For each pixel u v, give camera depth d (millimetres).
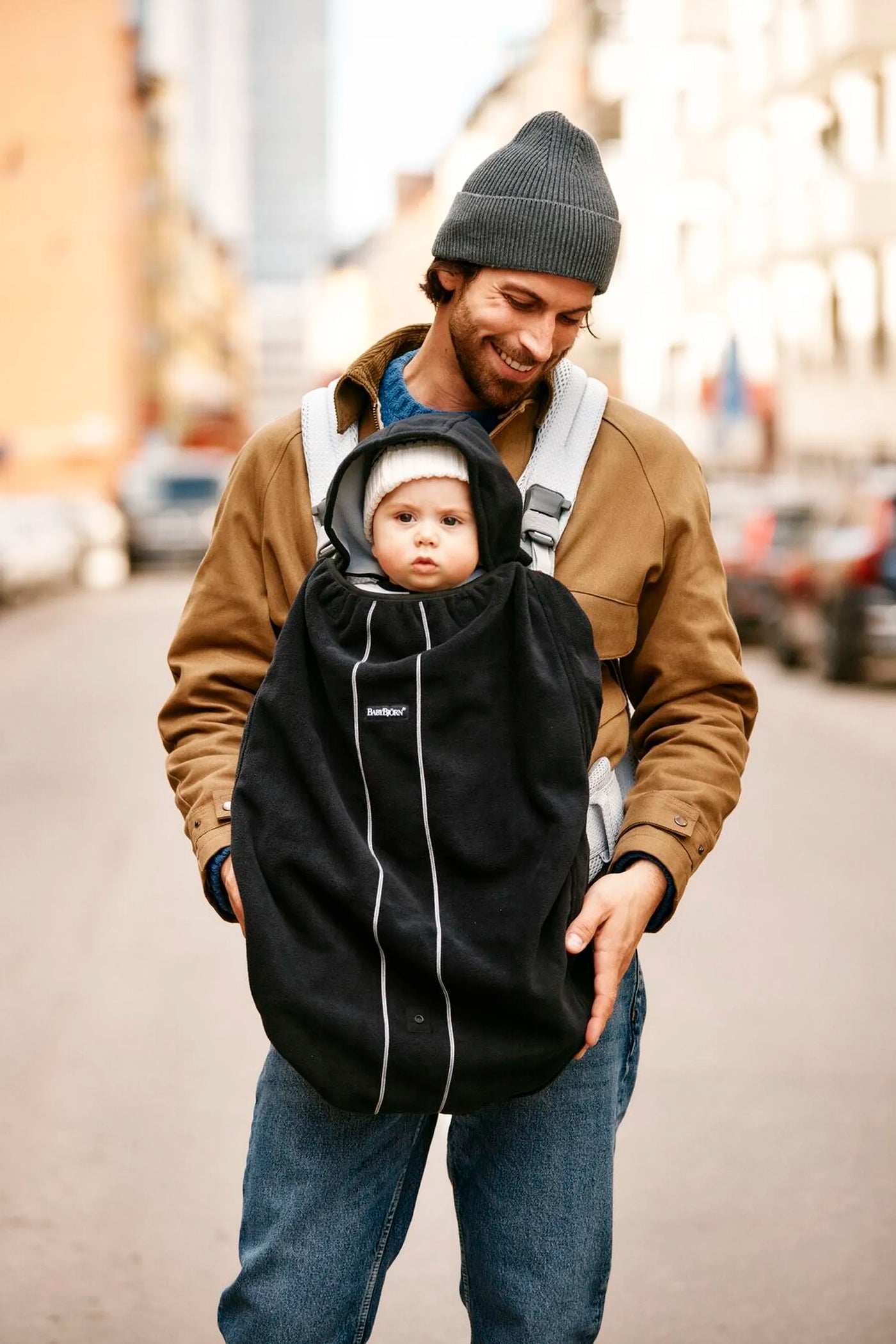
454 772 1732
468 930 1721
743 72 37875
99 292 53281
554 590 1827
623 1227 3496
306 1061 1722
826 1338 3031
